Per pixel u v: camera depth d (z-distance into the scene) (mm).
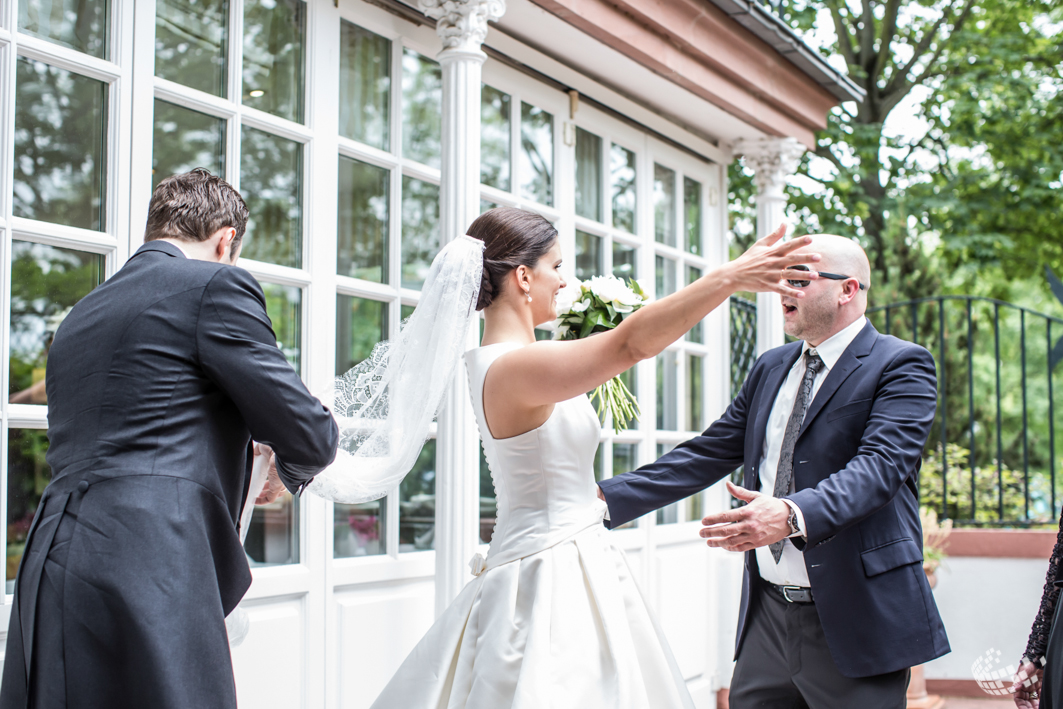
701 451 2389
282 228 2637
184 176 1768
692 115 4371
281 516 2564
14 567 1982
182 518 1480
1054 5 10367
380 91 2957
